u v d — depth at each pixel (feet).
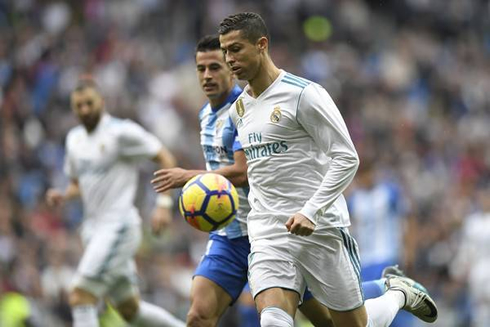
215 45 84.99
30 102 207.21
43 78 213.87
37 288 142.61
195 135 215.31
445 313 153.99
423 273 174.09
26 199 173.06
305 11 278.05
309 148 73.20
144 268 156.87
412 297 83.10
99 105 106.93
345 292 73.97
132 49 236.63
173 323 106.63
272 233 73.51
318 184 73.31
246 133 74.43
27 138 191.31
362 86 259.19
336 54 270.67
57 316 142.31
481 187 225.35
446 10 308.40
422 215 201.46
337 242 73.67
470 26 311.27
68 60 225.35
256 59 72.54
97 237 105.60
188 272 163.53
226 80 85.25
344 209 75.20
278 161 73.26
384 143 232.32
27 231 154.92
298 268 73.46
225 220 77.10
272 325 70.95
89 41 237.45
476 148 240.53
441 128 253.24
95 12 250.16
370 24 291.58
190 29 257.34
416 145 236.43
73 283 104.53
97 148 106.63
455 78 281.54
